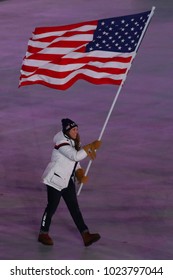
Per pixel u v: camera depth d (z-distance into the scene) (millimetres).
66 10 79875
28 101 50562
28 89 53250
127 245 29000
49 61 29578
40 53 29625
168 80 53844
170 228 30703
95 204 33312
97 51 29812
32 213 32906
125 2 82562
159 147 40688
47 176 28375
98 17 75562
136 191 34656
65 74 29656
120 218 31766
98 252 28328
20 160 39625
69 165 28297
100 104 49156
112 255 27984
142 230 30484
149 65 57906
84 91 52250
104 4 81938
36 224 31688
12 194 35062
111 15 76188
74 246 29062
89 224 31172
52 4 83562
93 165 38188
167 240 29500
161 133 43031
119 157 39250
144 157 39188
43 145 41875
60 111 48094
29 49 29734
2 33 70875
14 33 70688
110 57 29844
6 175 37531
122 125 44719
